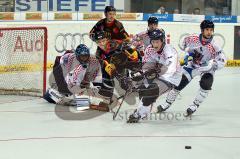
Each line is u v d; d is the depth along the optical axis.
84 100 11.65
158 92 9.98
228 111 11.65
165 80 9.93
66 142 8.47
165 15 21.69
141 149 8.03
